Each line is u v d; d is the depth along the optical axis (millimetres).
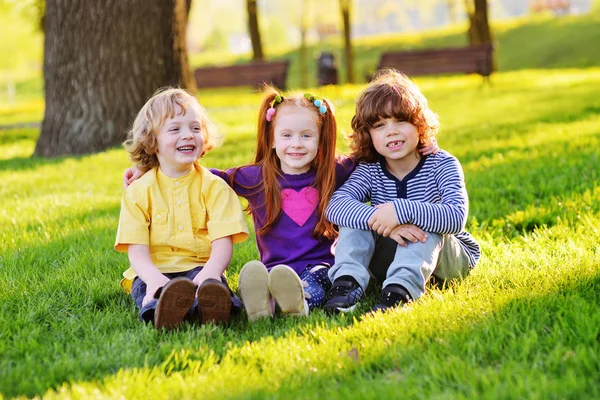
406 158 3217
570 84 16594
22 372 2330
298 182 3215
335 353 2375
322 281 3111
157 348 2535
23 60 61688
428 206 2963
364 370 2232
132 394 2127
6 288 3318
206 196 3104
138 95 9156
